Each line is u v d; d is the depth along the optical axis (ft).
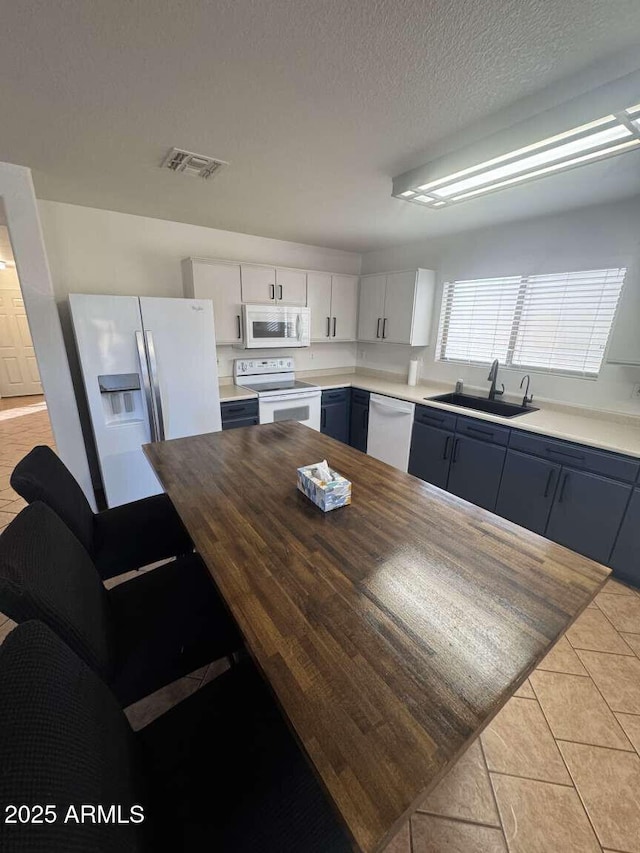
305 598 2.79
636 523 6.42
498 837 3.44
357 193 7.34
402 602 2.77
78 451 8.14
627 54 3.43
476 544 3.56
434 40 3.35
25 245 6.82
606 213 7.58
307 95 4.21
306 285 11.84
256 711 2.82
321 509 4.14
